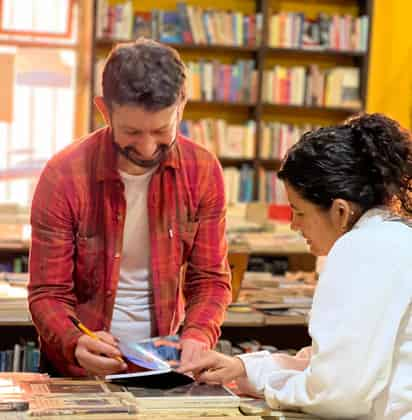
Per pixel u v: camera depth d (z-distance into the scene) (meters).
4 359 3.43
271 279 3.90
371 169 1.66
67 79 7.25
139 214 2.23
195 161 2.27
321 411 1.64
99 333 2.10
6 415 1.59
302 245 5.09
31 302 2.18
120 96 1.90
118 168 2.17
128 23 6.94
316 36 7.30
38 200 2.16
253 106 7.31
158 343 2.12
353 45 7.36
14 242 4.61
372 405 1.64
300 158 1.69
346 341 1.56
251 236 5.25
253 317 3.15
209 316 2.22
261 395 1.92
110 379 1.92
